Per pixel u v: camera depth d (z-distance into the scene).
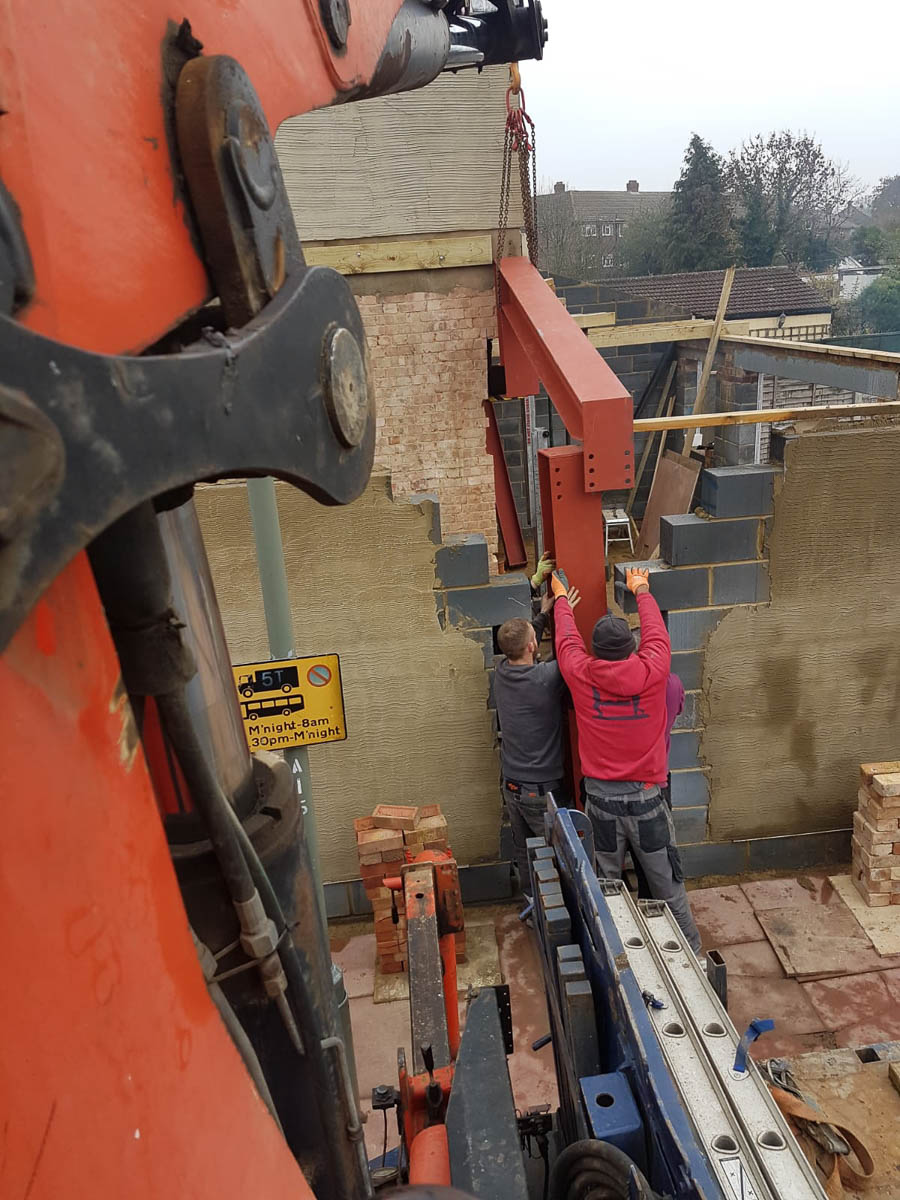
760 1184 1.32
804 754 4.60
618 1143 1.49
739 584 4.30
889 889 4.38
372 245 5.84
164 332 0.53
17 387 0.36
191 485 0.62
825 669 4.46
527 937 4.42
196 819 0.79
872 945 4.16
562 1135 2.07
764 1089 1.48
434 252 5.89
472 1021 1.61
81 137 0.46
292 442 0.60
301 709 2.82
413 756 4.52
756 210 38.00
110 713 0.46
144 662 0.64
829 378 7.71
